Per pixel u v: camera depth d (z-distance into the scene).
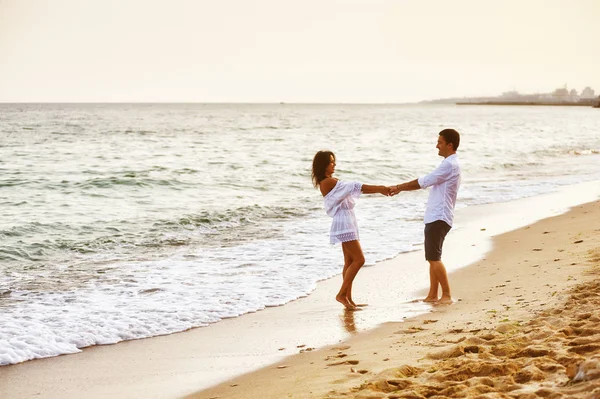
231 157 30.19
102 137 47.06
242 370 5.44
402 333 6.06
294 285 8.62
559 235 11.15
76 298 8.03
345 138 48.19
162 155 31.30
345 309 7.38
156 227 13.16
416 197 17.81
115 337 6.54
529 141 44.78
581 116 130.25
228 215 14.50
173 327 6.88
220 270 9.53
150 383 5.23
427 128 69.81
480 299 7.19
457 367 4.34
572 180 21.66
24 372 5.57
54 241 11.75
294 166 25.84
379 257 10.27
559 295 6.39
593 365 3.57
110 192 18.31
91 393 5.04
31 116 106.44
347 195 7.38
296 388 4.65
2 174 22.20
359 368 4.97
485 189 19.39
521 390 3.64
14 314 7.27
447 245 10.96
